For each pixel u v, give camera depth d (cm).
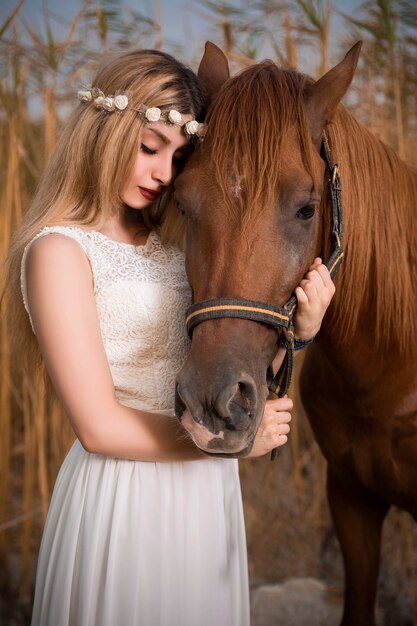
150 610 89
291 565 211
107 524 91
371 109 195
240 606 101
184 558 92
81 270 90
